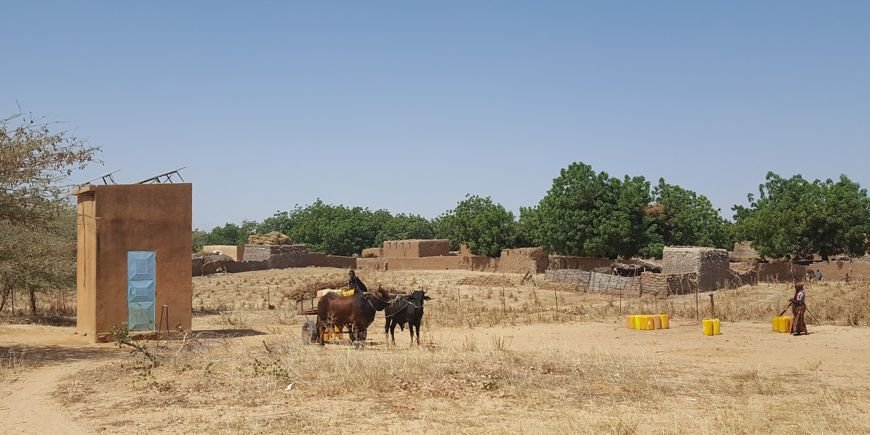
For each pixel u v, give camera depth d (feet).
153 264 78.33
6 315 109.29
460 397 43.57
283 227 460.55
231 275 223.92
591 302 136.87
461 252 274.16
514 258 215.10
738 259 232.73
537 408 41.22
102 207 76.07
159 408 40.19
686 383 51.98
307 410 39.58
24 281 99.50
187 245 80.43
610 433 35.22
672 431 36.09
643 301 132.46
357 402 41.75
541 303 135.03
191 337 74.95
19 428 36.11
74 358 62.75
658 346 75.61
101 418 38.06
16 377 51.98
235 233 455.22
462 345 70.74
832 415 40.96
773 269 170.81
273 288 182.29
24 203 68.85
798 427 37.58
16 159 65.82
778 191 222.07
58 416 38.68
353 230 380.17
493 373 50.96
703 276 146.72
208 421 37.04
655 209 213.05
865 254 212.23
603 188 202.39
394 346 69.36
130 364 56.39
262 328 92.63
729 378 54.95
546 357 61.98
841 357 67.31
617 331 89.45
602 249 198.49
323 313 68.59
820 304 111.14
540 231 211.61
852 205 192.13
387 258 259.39
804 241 194.59
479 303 135.85
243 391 44.55
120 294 76.33
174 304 79.36
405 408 40.40
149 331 77.61
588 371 54.13
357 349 65.10
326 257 268.00
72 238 102.53
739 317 104.01
